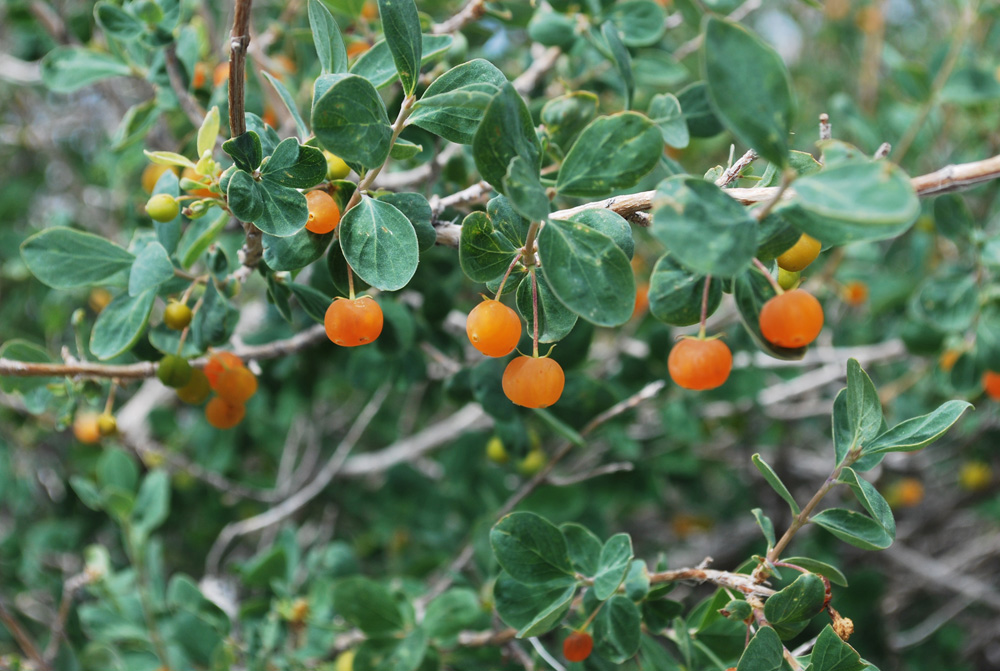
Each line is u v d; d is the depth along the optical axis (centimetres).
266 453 61
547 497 48
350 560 43
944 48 50
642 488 50
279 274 31
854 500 63
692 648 31
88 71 36
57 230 31
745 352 45
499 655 36
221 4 57
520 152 26
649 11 36
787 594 28
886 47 50
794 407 62
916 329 47
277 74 39
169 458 49
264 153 29
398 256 28
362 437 68
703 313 27
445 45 30
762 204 26
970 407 28
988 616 67
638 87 42
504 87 26
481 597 39
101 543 60
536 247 27
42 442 64
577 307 26
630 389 45
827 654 28
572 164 26
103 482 44
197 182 29
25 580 52
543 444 59
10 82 63
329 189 29
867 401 28
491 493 51
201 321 31
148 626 41
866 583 51
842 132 69
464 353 45
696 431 47
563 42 36
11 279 61
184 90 35
